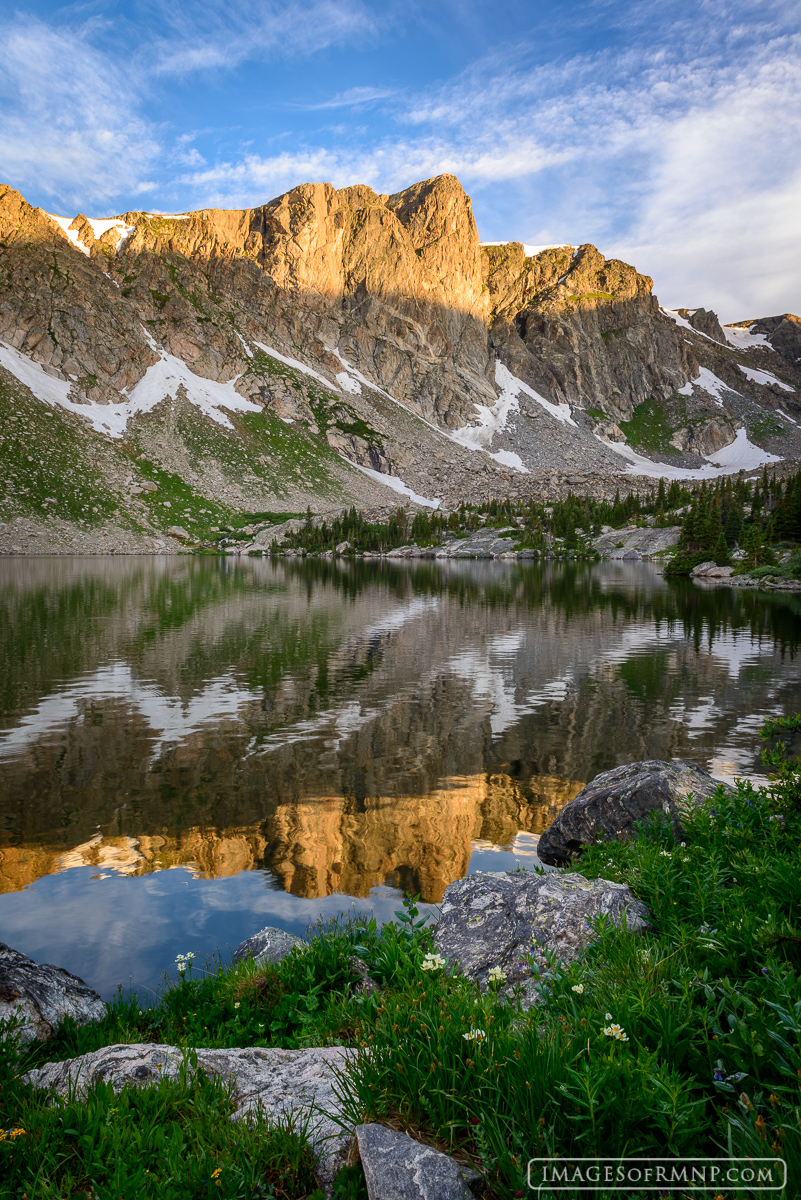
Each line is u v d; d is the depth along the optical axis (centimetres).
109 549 16525
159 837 1170
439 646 3341
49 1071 471
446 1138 349
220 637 3603
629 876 737
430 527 19012
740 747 1673
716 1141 311
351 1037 527
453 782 1454
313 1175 343
